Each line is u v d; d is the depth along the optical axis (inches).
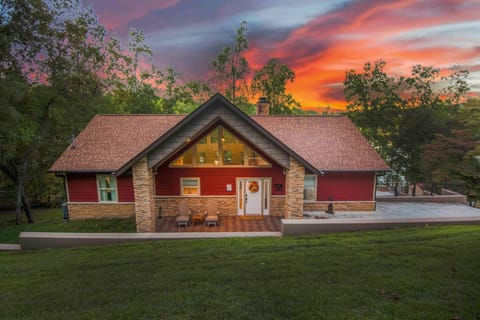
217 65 1187.3
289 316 173.2
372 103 964.0
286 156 465.4
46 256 337.1
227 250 319.3
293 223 388.2
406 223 394.6
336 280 221.8
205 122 437.1
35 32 596.7
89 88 746.8
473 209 588.4
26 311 197.9
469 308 172.1
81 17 696.4
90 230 503.5
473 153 466.0
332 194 568.1
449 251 275.1
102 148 576.4
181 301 198.1
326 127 633.6
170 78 1263.5
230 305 189.5
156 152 444.8
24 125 629.0
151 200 464.8
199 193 550.3
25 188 860.6
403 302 182.7
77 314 188.5
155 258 303.9
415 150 831.7
